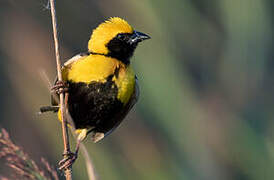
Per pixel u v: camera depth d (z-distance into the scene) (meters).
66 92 6.98
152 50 10.26
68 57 11.68
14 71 11.30
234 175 10.17
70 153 6.61
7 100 11.33
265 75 12.11
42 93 11.15
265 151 10.17
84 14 12.07
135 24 11.08
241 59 12.02
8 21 11.48
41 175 4.93
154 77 9.97
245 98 11.88
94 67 7.42
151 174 9.65
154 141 9.95
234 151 10.35
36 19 11.70
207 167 10.02
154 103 9.95
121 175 9.56
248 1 11.48
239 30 11.75
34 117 10.93
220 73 12.05
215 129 10.95
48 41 11.61
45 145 10.55
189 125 10.01
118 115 7.81
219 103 11.67
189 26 11.41
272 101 11.87
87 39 12.01
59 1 11.89
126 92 7.61
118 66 7.61
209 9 11.92
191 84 10.59
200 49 11.69
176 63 10.30
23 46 11.34
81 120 7.64
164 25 10.96
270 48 11.98
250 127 10.81
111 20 8.15
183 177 9.71
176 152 9.87
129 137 10.04
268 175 9.91
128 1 11.35
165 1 11.18
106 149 9.80
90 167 4.77
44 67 11.26
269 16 11.79
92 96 7.40
